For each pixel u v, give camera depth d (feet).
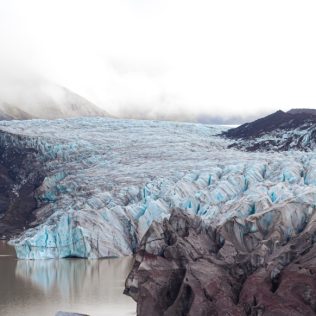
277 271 187.52
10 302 273.54
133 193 522.06
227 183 487.20
